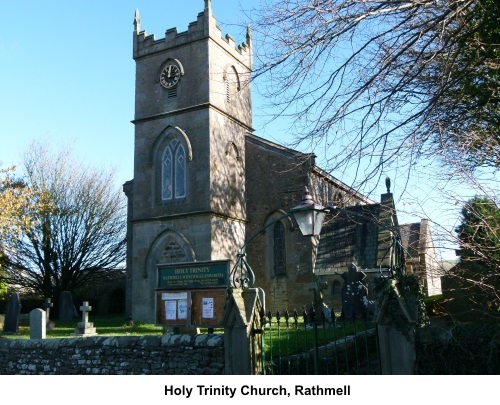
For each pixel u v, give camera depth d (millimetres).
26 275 31812
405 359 6855
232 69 25469
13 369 11195
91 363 10055
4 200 25031
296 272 23562
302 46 6801
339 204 8055
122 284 36750
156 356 9227
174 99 24125
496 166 7559
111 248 34375
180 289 11109
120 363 9773
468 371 6609
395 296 7027
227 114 24500
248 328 7965
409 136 6812
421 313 7438
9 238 27094
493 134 7684
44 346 10891
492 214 7336
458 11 6074
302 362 8711
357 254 21156
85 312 17656
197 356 8797
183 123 23656
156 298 11438
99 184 34438
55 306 32094
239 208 24750
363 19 6621
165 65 24672
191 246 22266
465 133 7277
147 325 20672
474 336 6691
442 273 7410
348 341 10016
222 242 22844
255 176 25656
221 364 8477
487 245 7340
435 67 7473
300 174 16375
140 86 25172
